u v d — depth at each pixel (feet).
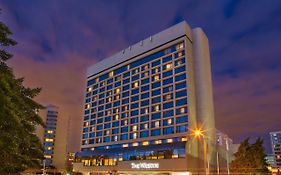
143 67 346.74
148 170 275.39
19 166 46.85
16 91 42.32
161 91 309.42
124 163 304.09
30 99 49.03
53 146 602.85
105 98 384.88
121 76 372.99
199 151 277.64
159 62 327.88
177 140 278.87
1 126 33.04
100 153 342.64
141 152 290.97
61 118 631.15
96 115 390.21
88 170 347.97
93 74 426.10
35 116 50.19
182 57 305.32
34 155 52.47
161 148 273.54
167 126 290.76
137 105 333.62
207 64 327.06
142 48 355.36
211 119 305.32
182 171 249.55
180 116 283.38
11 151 37.86
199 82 308.60
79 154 373.81
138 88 340.39
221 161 307.99
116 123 354.33
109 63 401.08
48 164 575.38
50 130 609.01
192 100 292.81
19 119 37.47
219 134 325.62
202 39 327.06
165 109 298.97
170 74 309.63
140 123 320.50
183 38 312.50
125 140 330.34
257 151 244.22
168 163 261.03
